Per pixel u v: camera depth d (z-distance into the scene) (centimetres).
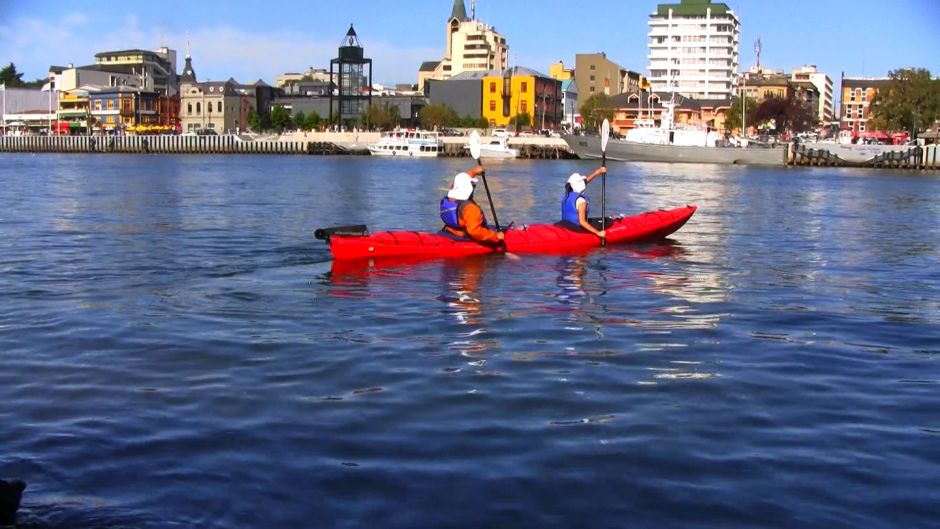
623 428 749
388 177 5856
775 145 9094
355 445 706
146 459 678
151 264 1717
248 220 2703
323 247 1989
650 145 8631
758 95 16600
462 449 698
